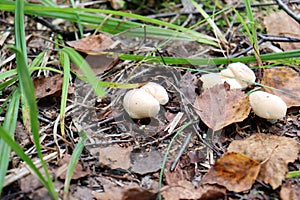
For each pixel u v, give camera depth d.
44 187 0.64
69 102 0.72
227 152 0.66
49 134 0.69
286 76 0.73
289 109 0.71
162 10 0.86
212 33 0.82
